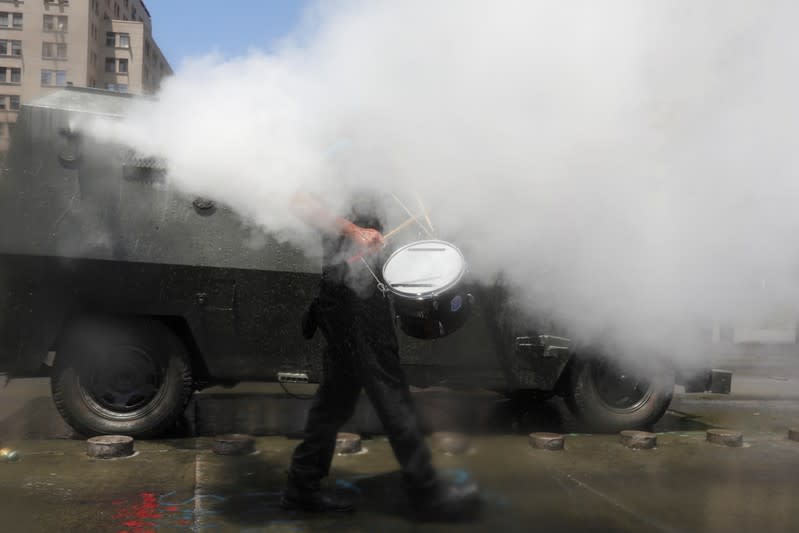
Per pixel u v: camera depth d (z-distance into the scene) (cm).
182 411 401
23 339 373
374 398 280
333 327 279
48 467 347
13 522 272
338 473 343
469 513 290
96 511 286
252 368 399
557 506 302
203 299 388
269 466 355
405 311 289
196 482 327
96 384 394
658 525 281
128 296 383
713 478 351
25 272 373
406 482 287
